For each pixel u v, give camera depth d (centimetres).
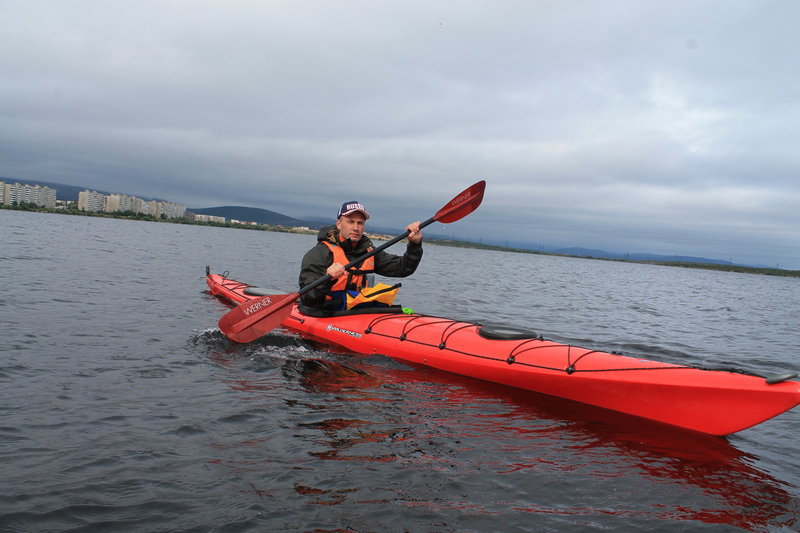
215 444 327
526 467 321
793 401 346
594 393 437
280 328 701
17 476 273
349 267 593
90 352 522
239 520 246
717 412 380
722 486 309
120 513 247
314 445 333
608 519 265
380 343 584
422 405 426
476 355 512
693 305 1708
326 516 253
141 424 351
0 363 459
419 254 635
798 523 271
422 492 281
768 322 1295
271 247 3997
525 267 4606
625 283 3091
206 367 501
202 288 1098
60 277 1076
